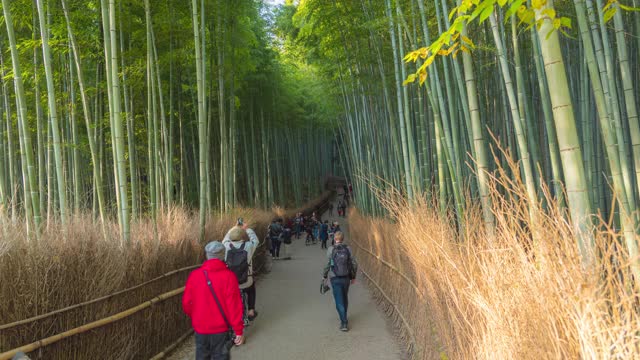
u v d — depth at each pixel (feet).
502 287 5.70
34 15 20.29
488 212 9.20
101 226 15.83
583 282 4.18
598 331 3.97
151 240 14.99
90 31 24.16
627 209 7.26
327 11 29.19
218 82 36.99
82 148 22.74
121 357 11.21
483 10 6.72
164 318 14.17
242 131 59.72
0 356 7.68
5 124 27.63
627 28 14.15
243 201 59.47
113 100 15.64
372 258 23.76
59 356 9.19
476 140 10.14
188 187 44.75
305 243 57.41
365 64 30.60
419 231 10.50
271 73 54.54
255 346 15.12
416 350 12.10
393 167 28.99
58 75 24.22
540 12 5.99
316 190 97.71
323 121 79.05
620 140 9.43
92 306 10.27
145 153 33.53
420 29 19.60
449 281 7.73
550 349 4.64
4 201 15.88
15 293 8.46
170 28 26.43
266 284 28.22
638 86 13.93
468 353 7.24
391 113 25.36
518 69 12.30
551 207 5.21
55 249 10.02
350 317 18.78
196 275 9.98
